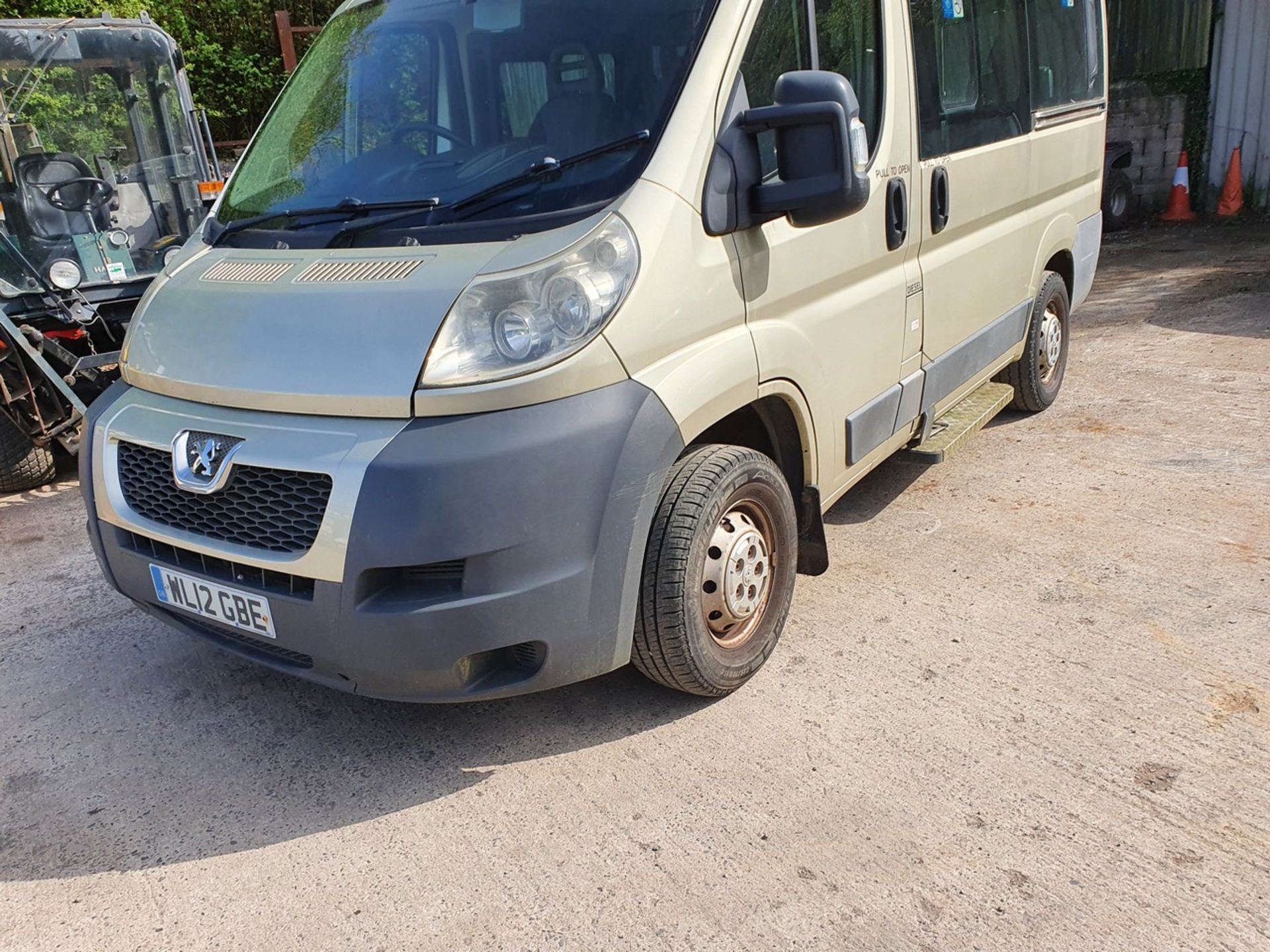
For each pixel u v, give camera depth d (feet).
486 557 8.01
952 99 12.97
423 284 8.34
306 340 8.52
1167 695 10.05
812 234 10.37
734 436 11.21
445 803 9.30
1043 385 17.99
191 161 21.38
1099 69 18.43
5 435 18.39
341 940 7.80
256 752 10.28
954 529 14.10
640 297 8.50
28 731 10.85
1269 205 36.88
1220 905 7.52
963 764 9.25
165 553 9.41
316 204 10.36
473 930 7.80
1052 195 16.87
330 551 8.04
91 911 8.25
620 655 9.08
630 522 8.62
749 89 9.58
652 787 9.27
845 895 7.85
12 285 18.53
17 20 19.51
